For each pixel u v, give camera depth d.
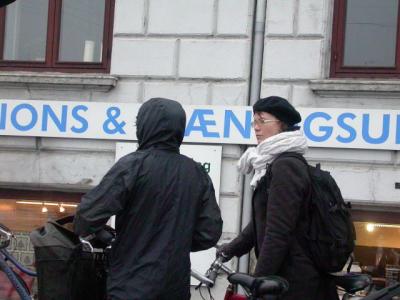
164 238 4.48
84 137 9.32
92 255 4.75
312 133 8.77
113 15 9.67
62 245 4.64
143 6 9.40
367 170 8.70
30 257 9.63
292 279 4.73
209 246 4.73
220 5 9.20
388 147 8.60
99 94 9.41
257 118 5.09
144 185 4.49
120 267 4.46
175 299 4.51
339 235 4.71
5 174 9.56
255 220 4.95
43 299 4.66
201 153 9.01
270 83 8.99
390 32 9.05
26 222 9.72
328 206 4.74
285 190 4.66
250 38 9.11
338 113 8.73
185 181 4.62
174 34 9.29
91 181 9.35
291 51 8.98
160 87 9.27
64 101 9.39
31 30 9.96
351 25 9.12
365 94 8.74
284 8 9.02
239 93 9.06
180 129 4.70
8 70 9.88
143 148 4.68
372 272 8.80
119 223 4.52
